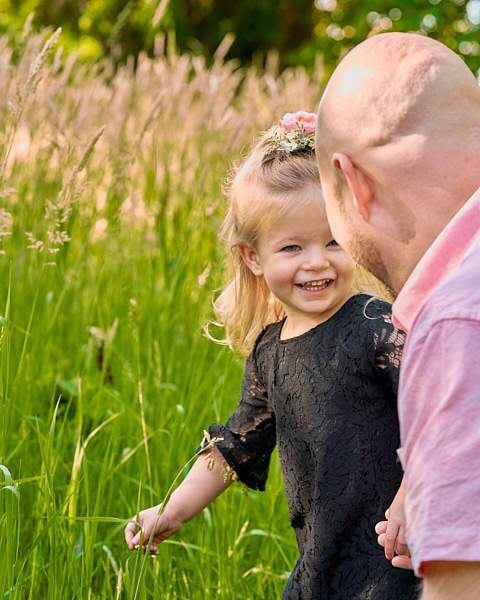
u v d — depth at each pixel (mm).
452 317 842
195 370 2766
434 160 948
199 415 2824
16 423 2693
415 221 970
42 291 3188
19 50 3645
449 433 824
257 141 1999
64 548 1900
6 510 1701
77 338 3248
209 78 3951
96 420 2596
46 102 3328
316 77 4797
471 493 810
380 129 969
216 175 3709
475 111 963
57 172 3418
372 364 1574
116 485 2439
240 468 1851
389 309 1617
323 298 1650
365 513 1567
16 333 2902
